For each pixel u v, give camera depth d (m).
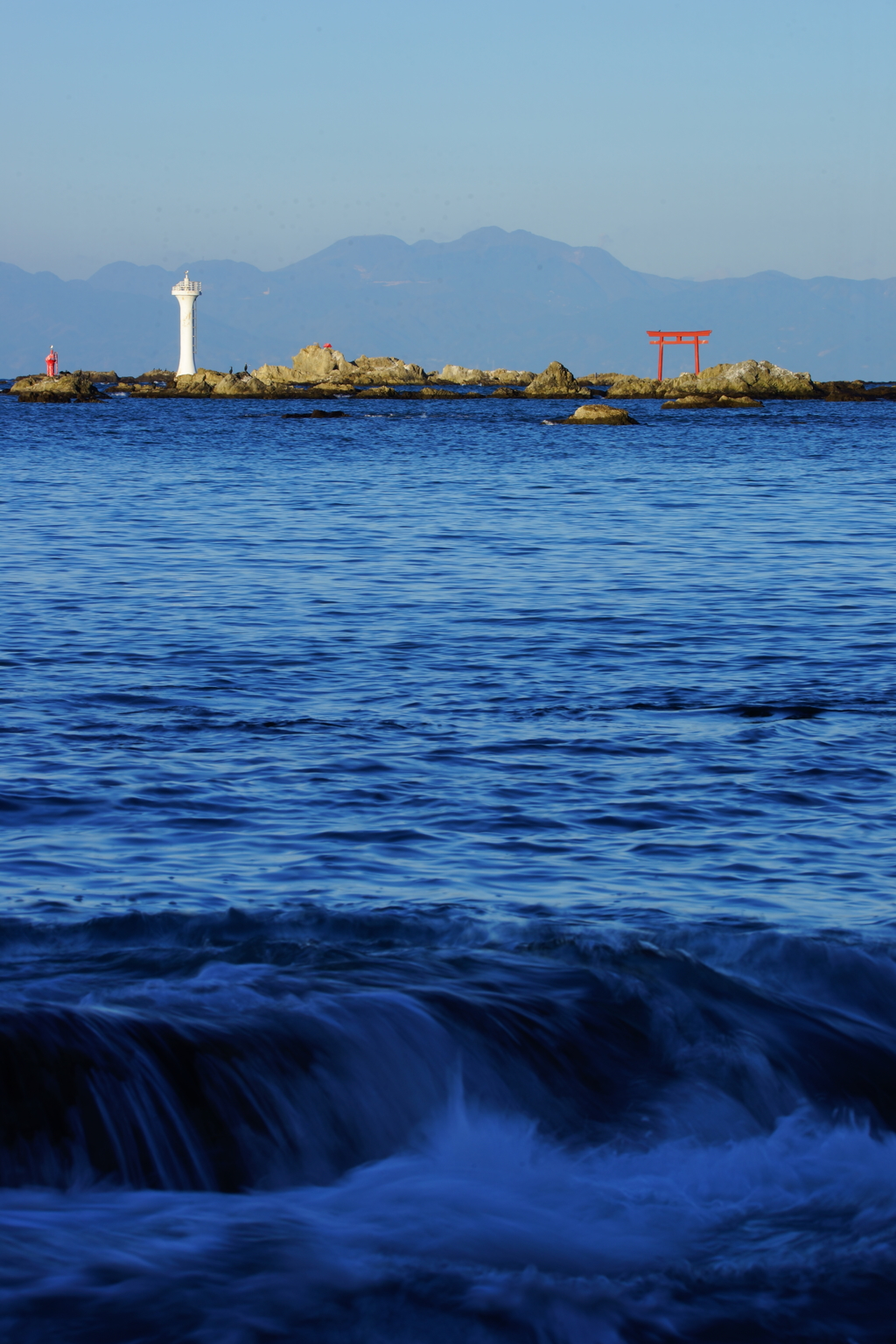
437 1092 14.39
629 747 28.02
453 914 18.47
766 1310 11.34
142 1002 14.98
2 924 17.81
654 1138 14.11
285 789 24.81
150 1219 12.24
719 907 19.16
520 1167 13.61
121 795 24.23
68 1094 13.25
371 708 31.47
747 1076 15.05
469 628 42.19
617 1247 12.27
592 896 19.58
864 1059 15.66
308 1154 13.55
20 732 28.55
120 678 34.31
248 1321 10.70
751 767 26.53
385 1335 10.66
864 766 26.61
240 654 37.66
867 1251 12.36
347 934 17.88
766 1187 13.52
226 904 18.91
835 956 17.36
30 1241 11.71
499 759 27.06
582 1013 15.56
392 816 23.36
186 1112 13.43
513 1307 11.15
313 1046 14.37
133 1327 10.54
